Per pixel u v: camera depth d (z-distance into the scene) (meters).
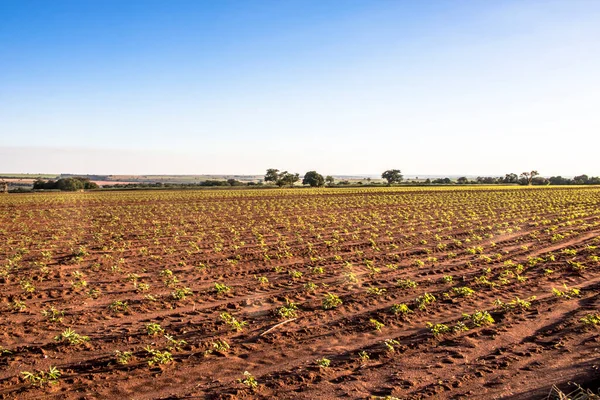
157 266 18.12
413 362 8.60
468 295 13.13
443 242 23.77
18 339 9.97
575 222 30.91
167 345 9.59
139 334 10.26
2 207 47.19
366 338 10.03
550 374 7.79
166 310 12.30
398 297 13.22
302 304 12.62
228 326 10.84
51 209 44.62
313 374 8.13
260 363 8.78
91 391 7.61
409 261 18.95
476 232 27.22
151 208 45.22
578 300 12.37
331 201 54.12
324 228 29.53
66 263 18.55
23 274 16.30
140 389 7.70
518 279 14.87
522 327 10.34
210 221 33.66
